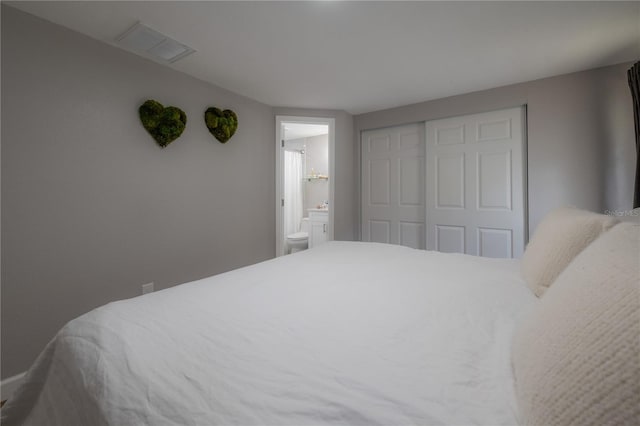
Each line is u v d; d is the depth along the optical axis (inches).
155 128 86.7
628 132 90.9
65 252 70.1
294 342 26.6
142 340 26.9
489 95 112.8
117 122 79.7
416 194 135.9
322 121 138.1
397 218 141.0
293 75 100.0
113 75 78.7
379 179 145.6
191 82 99.0
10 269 62.2
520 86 107.0
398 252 70.9
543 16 68.1
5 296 61.7
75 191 71.7
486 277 48.1
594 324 14.7
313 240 183.3
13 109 62.2
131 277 83.0
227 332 28.6
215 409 19.4
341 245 80.3
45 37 66.7
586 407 13.2
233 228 115.3
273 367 22.9
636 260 16.1
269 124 131.4
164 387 21.6
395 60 89.2
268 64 91.5
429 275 49.9
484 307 34.8
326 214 179.0
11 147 62.1
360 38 76.9
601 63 92.0
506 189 113.3
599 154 95.0
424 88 112.3
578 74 97.8
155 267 89.0
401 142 139.2
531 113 105.4
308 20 69.1
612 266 16.6
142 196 85.6
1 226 61.1
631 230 21.2
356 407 18.6
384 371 22.0
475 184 119.5
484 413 17.8
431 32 74.4
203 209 103.8
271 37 76.2
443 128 126.0
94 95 75.0
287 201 206.2
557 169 101.3
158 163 89.7
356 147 148.4
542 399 15.2
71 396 25.5
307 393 20.0
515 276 48.6
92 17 66.8
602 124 94.5
